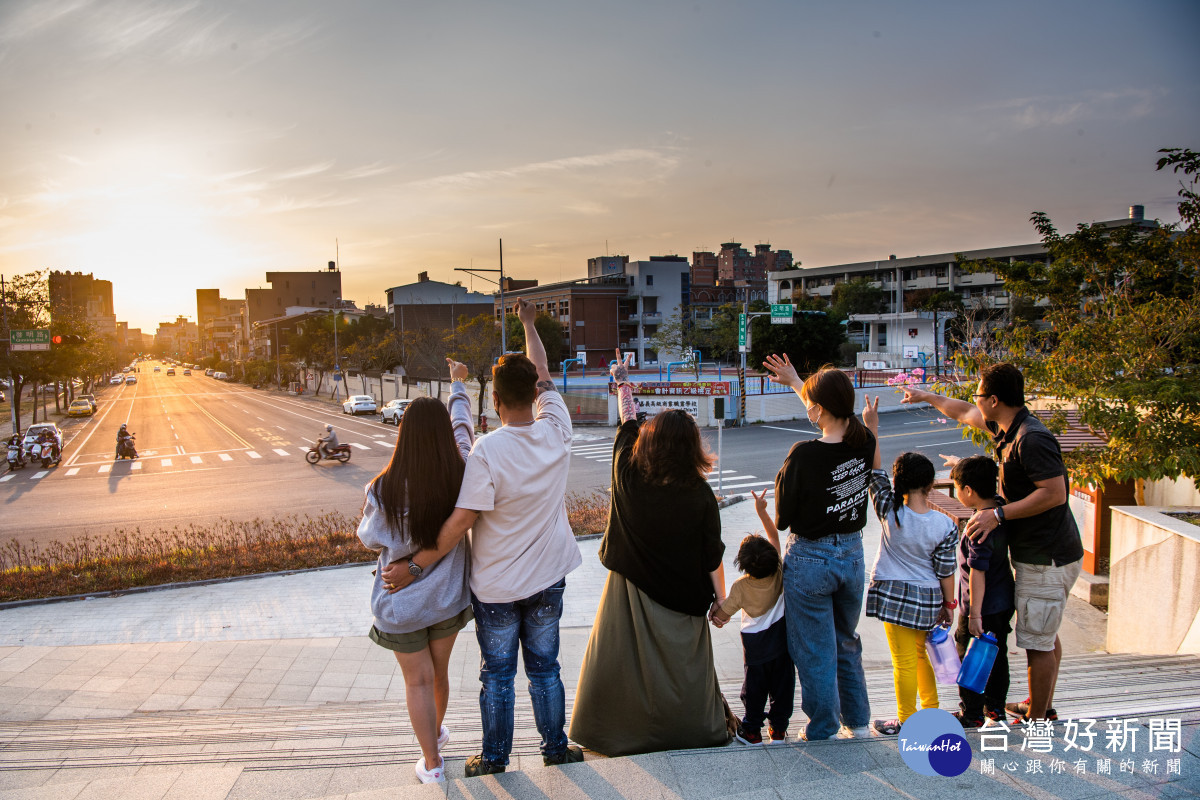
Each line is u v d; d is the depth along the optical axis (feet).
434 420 8.71
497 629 9.23
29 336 108.27
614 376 10.83
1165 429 23.67
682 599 9.36
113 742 13.23
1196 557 19.17
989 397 10.81
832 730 10.55
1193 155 26.23
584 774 8.25
